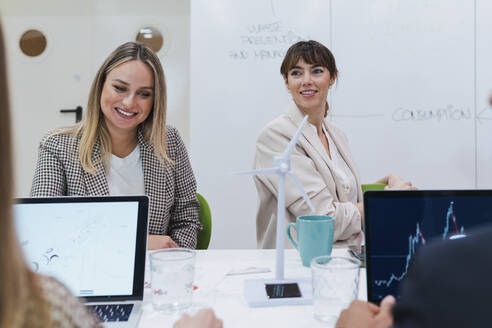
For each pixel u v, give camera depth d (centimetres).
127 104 125
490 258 31
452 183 248
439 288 32
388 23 246
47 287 36
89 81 338
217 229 255
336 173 152
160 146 135
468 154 246
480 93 244
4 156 29
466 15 242
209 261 110
